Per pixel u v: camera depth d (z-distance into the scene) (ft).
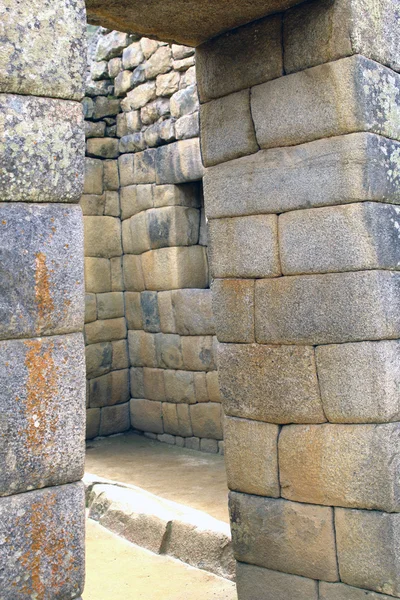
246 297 14.60
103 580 16.66
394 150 13.43
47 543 8.69
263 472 14.40
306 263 13.57
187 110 27.76
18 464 8.53
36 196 8.89
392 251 13.16
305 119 13.46
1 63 8.55
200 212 29.68
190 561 17.46
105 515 20.33
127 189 31.63
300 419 13.83
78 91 9.23
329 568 13.46
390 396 12.83
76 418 9.05
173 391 29.55
